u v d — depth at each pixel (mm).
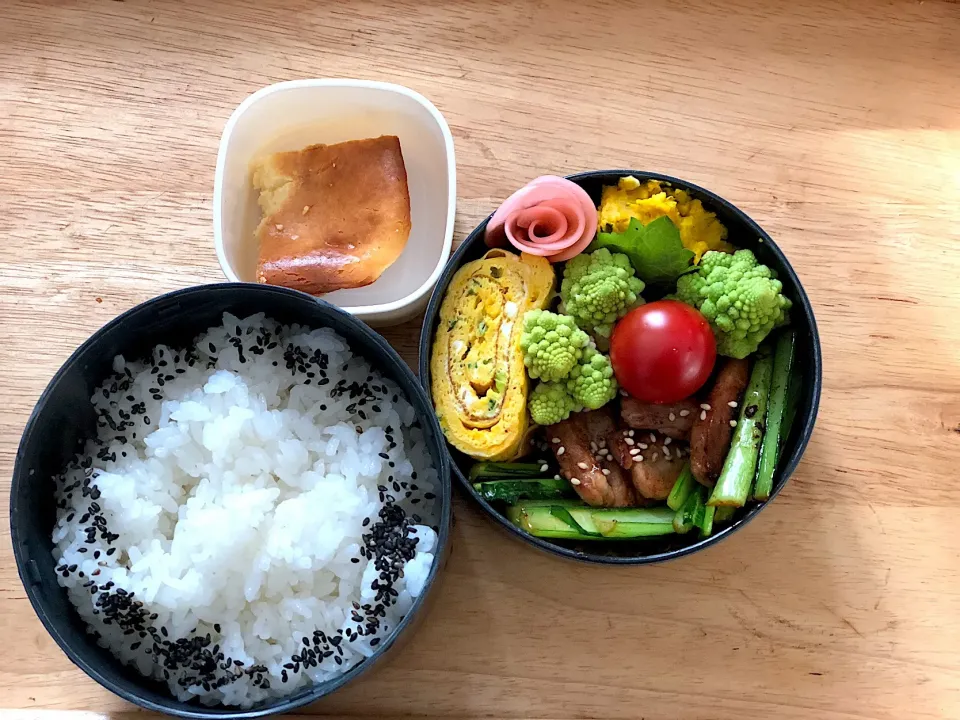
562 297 243
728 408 237
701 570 259
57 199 288
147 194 289
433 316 247
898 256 283
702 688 252
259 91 270
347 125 280
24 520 210
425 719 248
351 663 220
